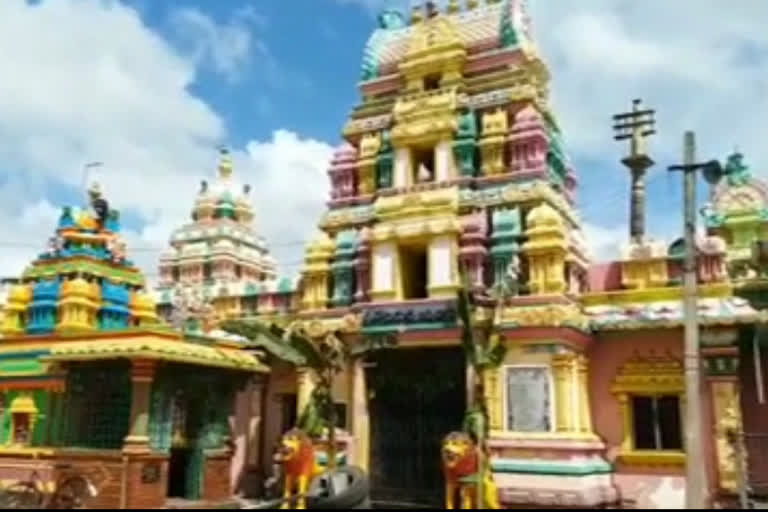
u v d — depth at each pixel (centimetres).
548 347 2088
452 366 2314
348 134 2772
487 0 2748
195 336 2289
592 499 1950
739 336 2062
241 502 2295
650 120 3059
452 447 1759
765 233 3525
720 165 1535
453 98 2533
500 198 2359
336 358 2138
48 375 2288
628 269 2277
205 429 2261
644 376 2123
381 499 2331
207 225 4703
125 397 2141
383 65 2841
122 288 2669
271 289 2891
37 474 2177
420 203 2423
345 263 2542
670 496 2019
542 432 2050
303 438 1936
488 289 2208
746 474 1889
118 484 1975
